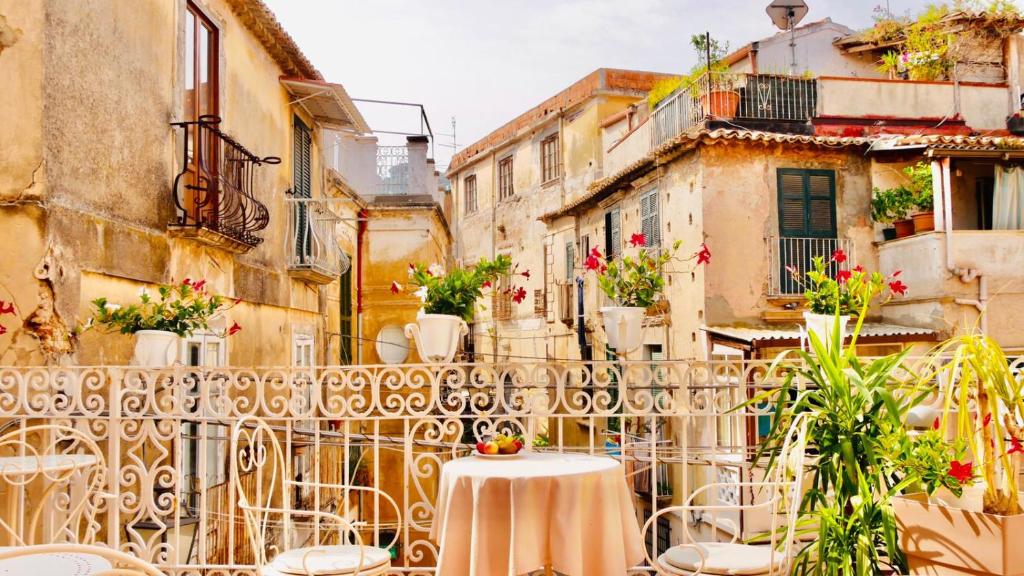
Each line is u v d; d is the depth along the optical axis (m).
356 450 17.33
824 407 4.91
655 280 5.82
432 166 21.62
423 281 5.93
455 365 5.32
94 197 7.24
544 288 27.92
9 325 6.42
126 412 5.41
